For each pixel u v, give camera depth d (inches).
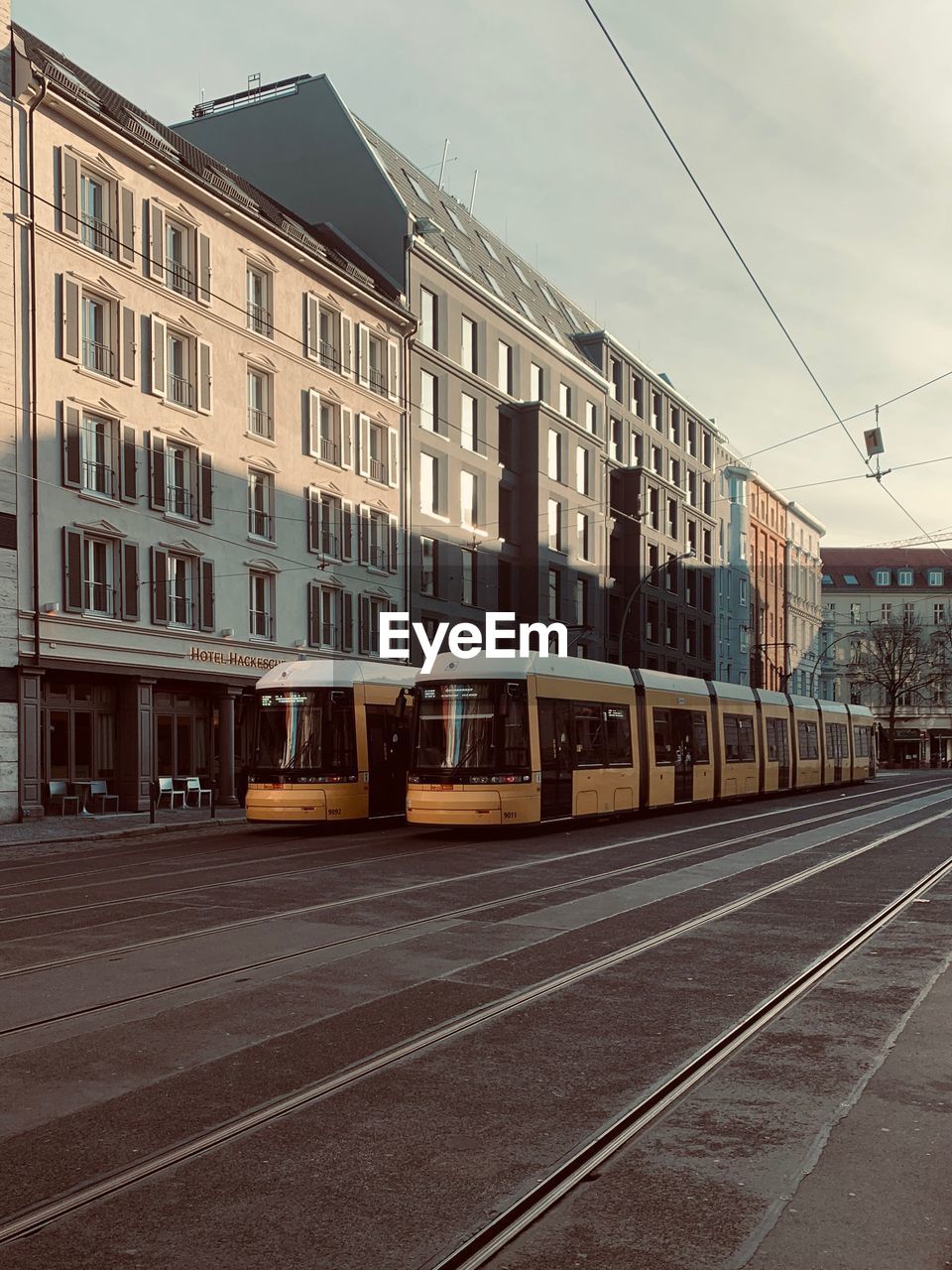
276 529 1376.7
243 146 1749.5
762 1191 176.1
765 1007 290.4
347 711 869.8
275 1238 159.9
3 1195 175.9
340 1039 263.3
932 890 507.5
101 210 1158.3
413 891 505.7
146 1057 250.4
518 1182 179.3
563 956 356.5
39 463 1064.8
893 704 3437.5
